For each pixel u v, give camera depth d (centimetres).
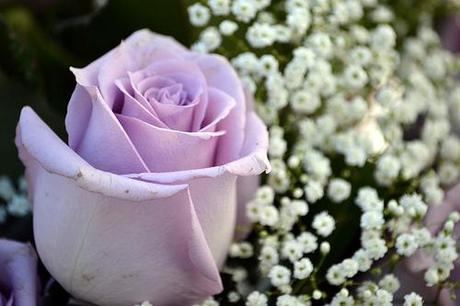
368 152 39
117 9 39
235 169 32
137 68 34
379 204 36
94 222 32
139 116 33
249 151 33
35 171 34
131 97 33
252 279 37
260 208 36
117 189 31
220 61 35
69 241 33
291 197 38
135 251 33
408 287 36
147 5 39
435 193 38
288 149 39
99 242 32
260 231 37
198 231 32
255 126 34
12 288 35
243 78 38
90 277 33
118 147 32
